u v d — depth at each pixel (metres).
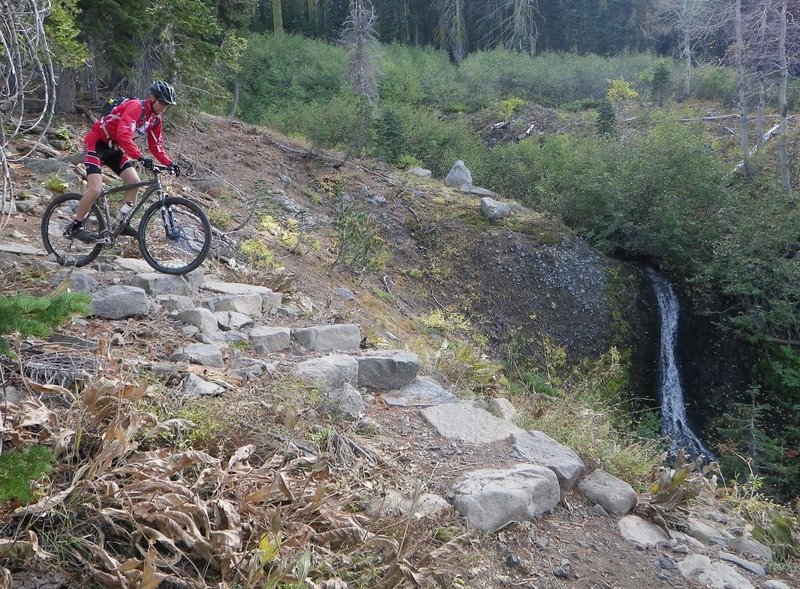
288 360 5.24
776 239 14.99
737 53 19.62
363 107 18.56
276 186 13.71
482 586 3.17
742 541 4.24
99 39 11.01
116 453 2.97
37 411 3.14
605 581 3.45
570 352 13.63
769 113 26.66
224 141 14.77
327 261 11.12
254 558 2.59
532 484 3.89
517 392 7.99
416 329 10.38
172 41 12.50
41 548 2.58
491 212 15.80
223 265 7.98
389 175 16.92
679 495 4.27
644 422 13.19
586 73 33.78
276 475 3.12
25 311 2.37
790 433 13.70
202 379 4.23
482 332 12.89
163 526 2.76
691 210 16.27
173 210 6.39
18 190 7.93
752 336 15.26
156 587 2.53
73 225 5.99
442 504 3.62
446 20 42.78
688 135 17.28
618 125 26.88
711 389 14.77
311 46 33.84
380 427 4.50
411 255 14.10
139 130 5.92
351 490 3.49
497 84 33.91
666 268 16.75
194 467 3.27
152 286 6.01
